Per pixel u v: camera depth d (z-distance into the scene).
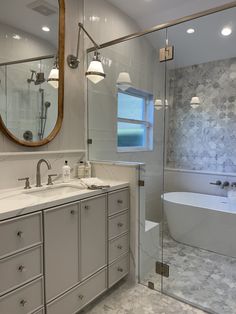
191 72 2.62
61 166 2.13
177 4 2.52
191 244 2.48
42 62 1.92
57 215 1.46
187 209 2.47
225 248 2.42
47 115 1.99
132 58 2.40
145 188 2.20
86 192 1.67
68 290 1.56
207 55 2.60
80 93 2.30
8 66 1.68
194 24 2.20
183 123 2.64
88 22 2.31
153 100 2.47
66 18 2.11
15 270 1.26
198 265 2.26
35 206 1.33
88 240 1.69
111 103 2.43
